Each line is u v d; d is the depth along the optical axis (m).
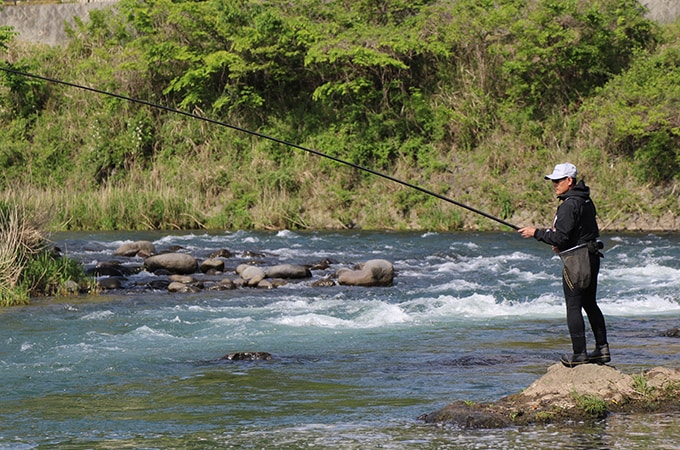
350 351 12.26
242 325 14.38
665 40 35.69
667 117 31.27
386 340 13.12
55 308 16.22
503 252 25.47
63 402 9.53
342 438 7.98
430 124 36.09
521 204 32.59
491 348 12.37
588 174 32.88
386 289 18.83
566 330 13.86
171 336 13.47
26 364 11.49
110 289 18.77
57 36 46.72
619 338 12.99
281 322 14.66
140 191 34.97
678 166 31.88
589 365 9.54
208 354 12.11
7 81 41.19
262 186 35.53
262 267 22.00
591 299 9.75
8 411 9.17
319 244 27.77
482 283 19.59
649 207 31.30
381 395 9.65
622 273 20.78
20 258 17.80
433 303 16.73
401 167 35.22
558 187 9.69
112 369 11.17
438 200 33.53
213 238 29.39
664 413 8.67
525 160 33.94
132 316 15.28
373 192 34.56
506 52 36.03
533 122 34.78
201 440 7.98
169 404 9.38
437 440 7.86
